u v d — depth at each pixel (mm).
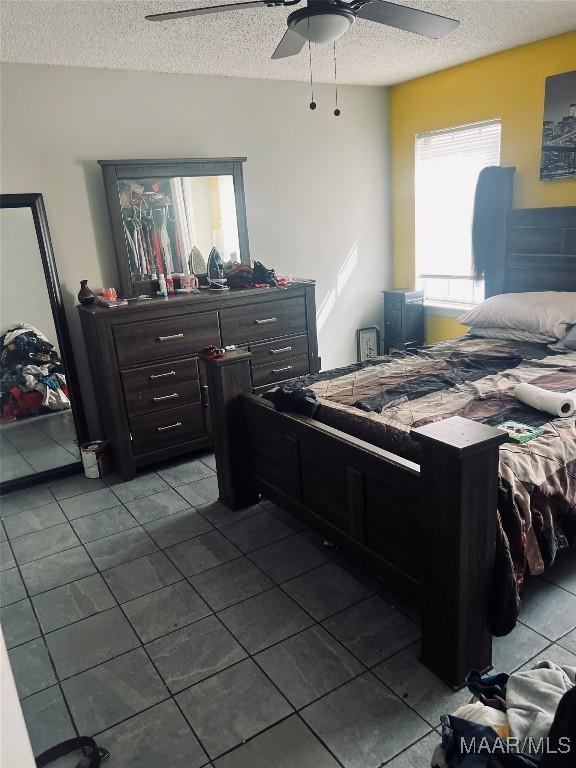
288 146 4203
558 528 1949
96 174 3492
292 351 3949
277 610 2191
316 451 2309
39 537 2865
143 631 2135
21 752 914
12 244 3258
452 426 1672
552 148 3545
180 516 2977
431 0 2717
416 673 1840
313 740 1632
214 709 1763
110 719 1759
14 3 2318
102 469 3527
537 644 1910
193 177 3740
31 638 2141
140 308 3279
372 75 4090
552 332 3225
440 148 4355
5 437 3410
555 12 2951
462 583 1646
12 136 3213
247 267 3793
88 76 3361
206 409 3664
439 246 4562
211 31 2846
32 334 3404
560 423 2145
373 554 2105
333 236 4594
